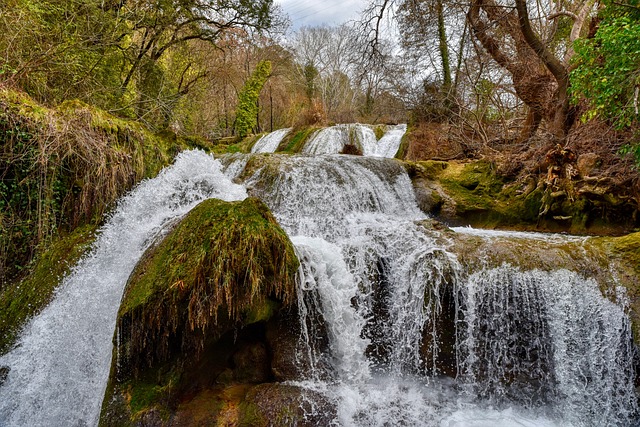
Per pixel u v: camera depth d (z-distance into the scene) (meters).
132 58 8.25
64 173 3.86
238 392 2.72
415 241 3.68
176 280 2.41
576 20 7.13
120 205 4.24
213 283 2.38
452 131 8.95
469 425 2.71
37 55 4.58
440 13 9.00
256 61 21.48
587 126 5.46
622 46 3.47
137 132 4.70
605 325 2.82
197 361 2.60
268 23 10.09
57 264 3.60
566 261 3.11
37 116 3.65
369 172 6.18
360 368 3.16
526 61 7.46
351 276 3.36
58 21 5.14
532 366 2.99
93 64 6.03
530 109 7.86
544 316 2.99
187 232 2.71
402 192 6.32
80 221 3.95
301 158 6.09
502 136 8.45
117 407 2.45
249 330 2.86
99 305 3.21
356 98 28.50
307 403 2.61
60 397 2.94
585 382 2.83
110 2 6.62
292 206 5.20
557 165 5.23
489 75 9.16
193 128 14.24
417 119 11.34
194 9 9.02
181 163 5.14
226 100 20.97
